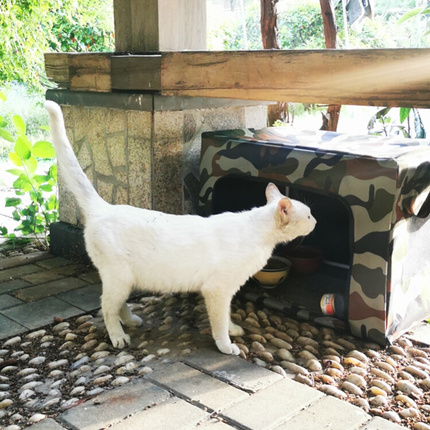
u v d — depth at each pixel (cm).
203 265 257
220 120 374
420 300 292
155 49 343
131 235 260
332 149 283
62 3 721
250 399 221
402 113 444
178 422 205
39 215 462
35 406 221
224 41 1064
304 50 261
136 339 279
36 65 720
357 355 260
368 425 204
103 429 201
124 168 361
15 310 316
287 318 304
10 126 857
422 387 237
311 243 377
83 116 384
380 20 877
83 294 340
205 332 285
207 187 332
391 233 254
